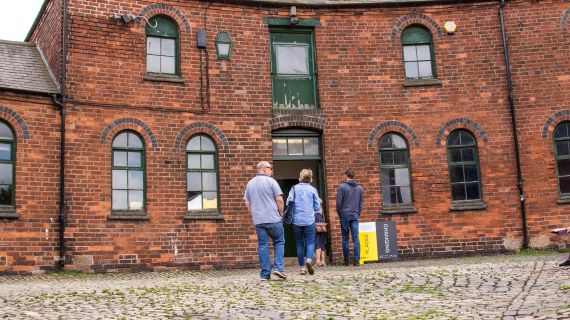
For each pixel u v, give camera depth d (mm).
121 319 8727
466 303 9625
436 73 19688
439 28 19859
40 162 16516
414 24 19922
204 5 18922
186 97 18344
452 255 18906
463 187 19344
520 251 18922
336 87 19422
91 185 16938
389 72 19609
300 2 19406
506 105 19578
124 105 17625
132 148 17641
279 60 19516
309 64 19672
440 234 18984
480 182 19297
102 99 17406
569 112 19453
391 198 19188
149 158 17656
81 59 17344
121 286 12734
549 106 19531
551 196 19172
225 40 18938
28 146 16453
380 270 13922
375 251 17984
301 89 19469
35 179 16406
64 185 16656
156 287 12148
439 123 19453
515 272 12500
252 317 8828
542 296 9758
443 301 9891
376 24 19797
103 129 17297
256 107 18906
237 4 19219
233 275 15625
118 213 17125
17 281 14609
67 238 16500
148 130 17766
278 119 19000
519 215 19156
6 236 15844
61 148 16750
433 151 19328
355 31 19719
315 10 19672
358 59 19594
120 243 17000
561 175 19375
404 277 12414
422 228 18969
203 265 17734
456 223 19062
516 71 19688
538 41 19766
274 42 19578
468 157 19500
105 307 9797
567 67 19656
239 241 18172
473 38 19828
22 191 16203
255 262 18234
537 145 19375
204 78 18609
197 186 18172
